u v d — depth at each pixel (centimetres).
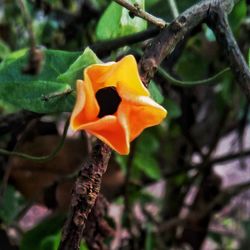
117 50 38
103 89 23
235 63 27
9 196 55
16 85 31
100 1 54
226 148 97
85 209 23
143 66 25
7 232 55
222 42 28
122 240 59
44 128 51
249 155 64
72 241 23
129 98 22
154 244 61
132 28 36
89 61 26
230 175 101
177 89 57
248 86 26
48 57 31
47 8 54
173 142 69
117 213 72
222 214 80
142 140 56
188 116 59
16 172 52
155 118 22
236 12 41
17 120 41
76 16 57
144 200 69
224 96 56
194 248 67
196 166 64
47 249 45
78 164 51
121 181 53
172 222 65
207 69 56
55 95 28
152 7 40
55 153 32
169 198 70
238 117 67
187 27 27
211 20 28
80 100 21
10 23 66
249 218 79
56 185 48
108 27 36
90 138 50
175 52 44
